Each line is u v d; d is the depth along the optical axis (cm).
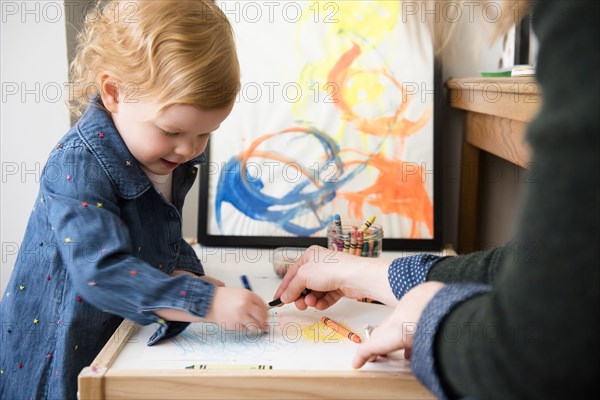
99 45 92
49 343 96
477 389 49
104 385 71
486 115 136
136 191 95
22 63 136
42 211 97
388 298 86
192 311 80
